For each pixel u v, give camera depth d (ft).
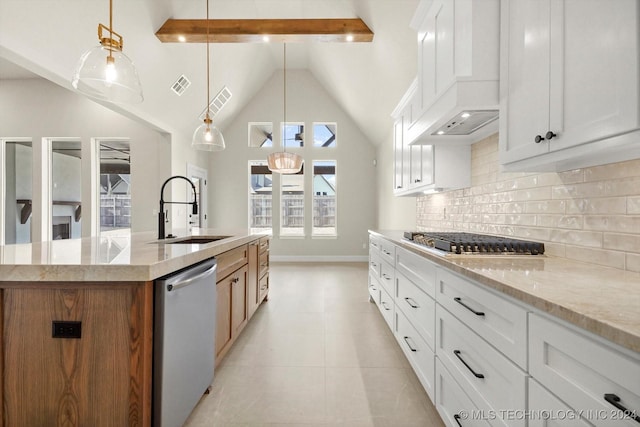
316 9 12.76
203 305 5.39
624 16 2.66
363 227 21.93
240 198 21.53
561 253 4.87
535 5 3.89
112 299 3.89
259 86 21.08
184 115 16.29
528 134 4.07
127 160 20.03
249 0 12.75
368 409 5.55
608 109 2.83
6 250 5.08
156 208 16.47
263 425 5.13
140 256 4.53
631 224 3.76
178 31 11.45
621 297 2.63
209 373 5.70
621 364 1.95
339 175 21.90
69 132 16.67
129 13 10.03
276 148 21.52
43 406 3.91
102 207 19.56
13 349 3.90
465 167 8.14
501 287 3.18
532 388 2.77
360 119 19.84
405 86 12.05
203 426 5.10
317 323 9.85
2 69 15.75
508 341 3.14
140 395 3.87
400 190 11.62
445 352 4.78
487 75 4.90
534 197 5.57
